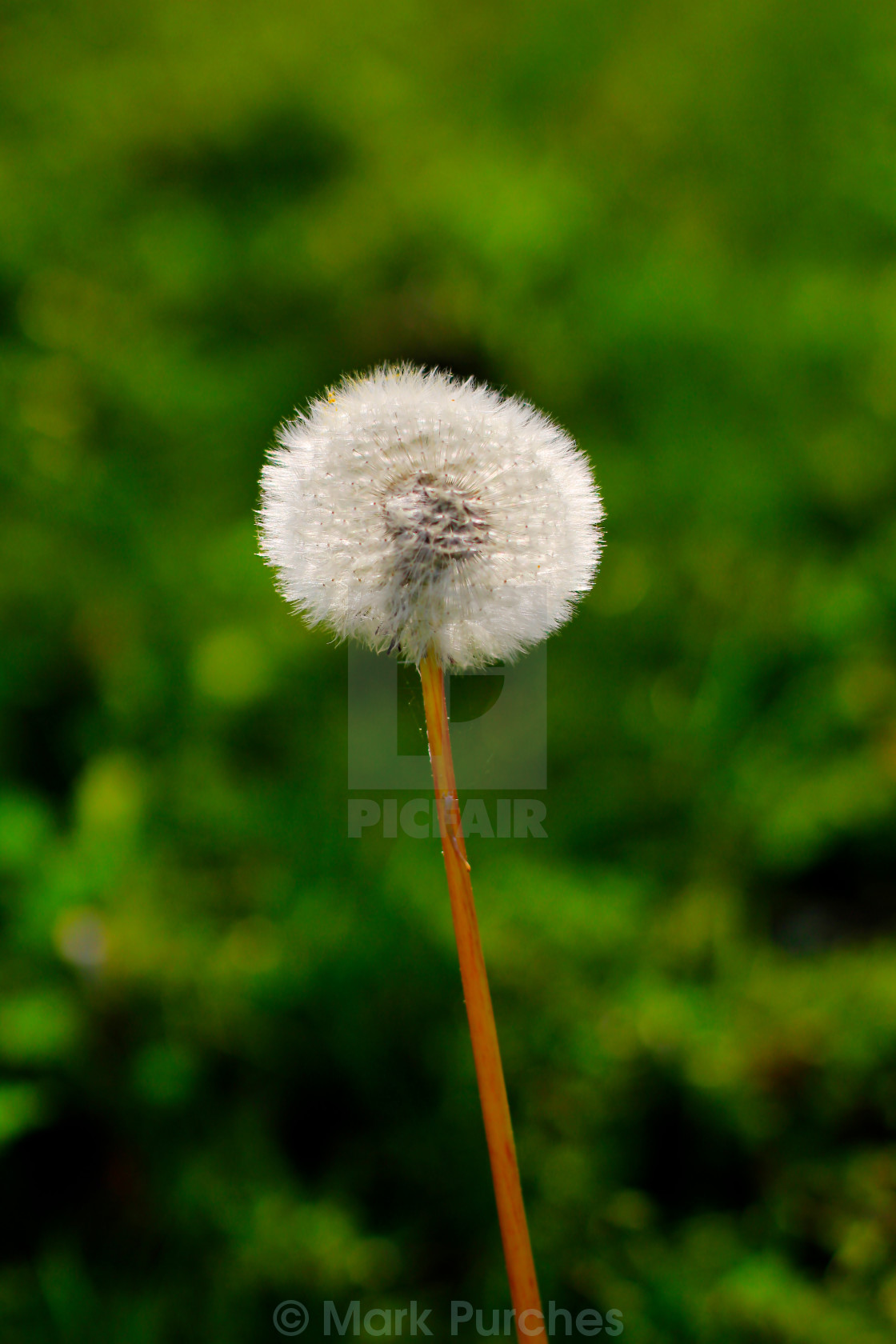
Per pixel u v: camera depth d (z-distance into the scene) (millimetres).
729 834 796
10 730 850
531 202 1193
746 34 1430
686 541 968
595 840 803
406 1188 658
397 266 1199
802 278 1125
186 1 1547
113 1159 660
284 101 1386
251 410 1089
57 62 1482
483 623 551
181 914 718
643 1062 670
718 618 920
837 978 696
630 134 1390
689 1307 637
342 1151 663
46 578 939
